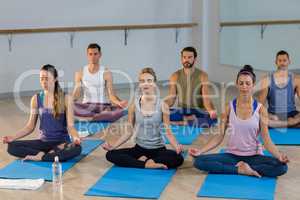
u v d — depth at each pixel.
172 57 8.44
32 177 4.06
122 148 4.52
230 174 4.10
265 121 4.05
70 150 4.49
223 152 4.60
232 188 3.79
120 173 4.19
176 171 4.23
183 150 4.80
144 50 8.27
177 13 8.35
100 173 4.21
